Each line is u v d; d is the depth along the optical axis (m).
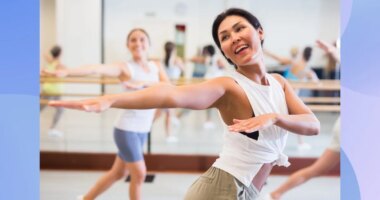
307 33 9.57
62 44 9.23
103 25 9.41
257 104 1.63
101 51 9.35
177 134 6.61
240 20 1.65
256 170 1.64
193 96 1.49
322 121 7.07
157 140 6.12
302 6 9.52
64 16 9.21
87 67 3.25
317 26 9.57
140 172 3.14
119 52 9.48
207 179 1.66
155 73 3.44
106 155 5.19
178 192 4.13
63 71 3.24
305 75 6.27
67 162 5.17
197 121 7.63
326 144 5.65
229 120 1.65
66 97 6.44
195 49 9.57
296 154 5.17
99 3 9.23
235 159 1.63
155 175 4.82
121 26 9.46
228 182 1.61
